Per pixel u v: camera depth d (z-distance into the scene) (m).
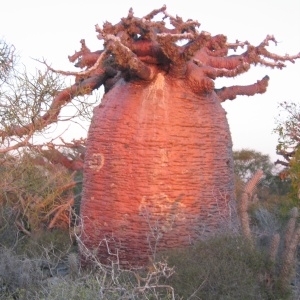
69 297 7.62
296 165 15.16
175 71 11.17
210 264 8.63
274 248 9.36
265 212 14.47
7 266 9.88
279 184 25.95
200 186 11.17
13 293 9.24
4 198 12.24
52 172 12.96
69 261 10.56
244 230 10.99
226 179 11.62
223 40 12.26
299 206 14.63
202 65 11.46
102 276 8.75
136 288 7.56
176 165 11.04
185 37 10.59
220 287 8.52
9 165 11.09
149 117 11.15
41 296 8.48
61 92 11.18
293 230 9.77
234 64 12.03
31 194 12.01
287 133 19.25
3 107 10.80
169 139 11.05
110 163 11.33
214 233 10.45
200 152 11.24
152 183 10.98
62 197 14.64
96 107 11.97
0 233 13.20
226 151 11.74
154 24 11.09
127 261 11.01
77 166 14.32
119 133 11.28
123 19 11.20
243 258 8.98
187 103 11.27
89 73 10.95
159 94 11.23
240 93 13.29
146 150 11.05
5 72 11.01
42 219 13.41
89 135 11.87
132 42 11.31
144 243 10.94
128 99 11.41
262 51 12.09
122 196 11.13
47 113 11.03
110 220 11.20
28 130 10.92
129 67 11.00
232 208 11.70
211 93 11.81
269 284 9.15
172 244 10.88
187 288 8.44
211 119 11.51
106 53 10.97
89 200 11.57
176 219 10.95
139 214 10.98
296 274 10.13
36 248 12.52
